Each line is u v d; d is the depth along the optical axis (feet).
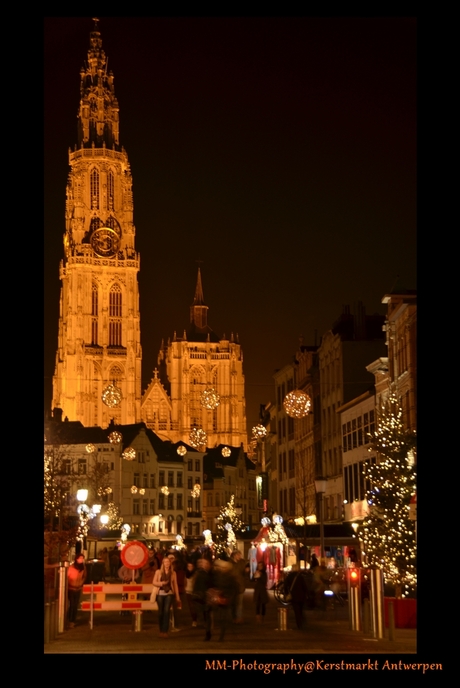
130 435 438.81
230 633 89.15
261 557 183.52
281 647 75.15
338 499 238.89
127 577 109.81
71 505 211.61
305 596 93.15
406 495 109.29
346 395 236.22
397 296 177.37
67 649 74.18
